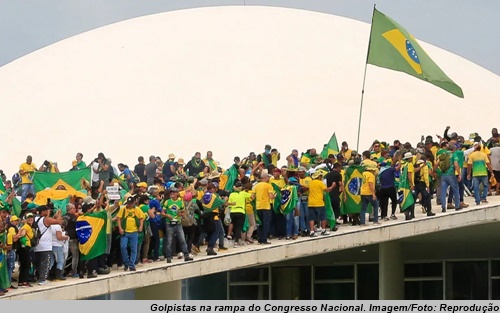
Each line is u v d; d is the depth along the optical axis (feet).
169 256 159.33
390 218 176.76
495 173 188.55
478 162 178.19
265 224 167.94
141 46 302.04
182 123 262.47
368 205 179.42
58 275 151.74
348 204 174.29
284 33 304.30
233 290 209.97
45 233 149.28
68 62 302.66
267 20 314.55
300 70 283.59
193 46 296.92
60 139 263.90
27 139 266.98
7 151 263.90
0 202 151.12
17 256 165.78
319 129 260.01
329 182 172.45
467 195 196.85
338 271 212.02
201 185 167.94
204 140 255.29
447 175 175.01
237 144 253.24
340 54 295.48
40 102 282.56
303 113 265.34
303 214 171.12
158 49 298.15
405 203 173.27
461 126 272.31
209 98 271.69
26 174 199.52
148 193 166.71
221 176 182.80
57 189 178.81
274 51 292.61
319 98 271.90
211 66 285.84
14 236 145.69
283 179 171.12
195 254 165.07
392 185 174.40
